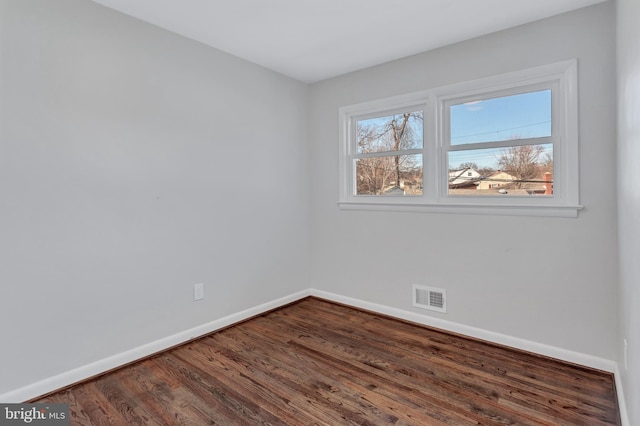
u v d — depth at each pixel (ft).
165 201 8.39
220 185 9.61
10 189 6.12
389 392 6.63
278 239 11.37
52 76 6.56
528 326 8.20
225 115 9.69
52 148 6.59
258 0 7.08
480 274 8.86
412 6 7.29
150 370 7.49
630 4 4.54
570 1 7.08
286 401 6.38
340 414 6.00
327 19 7.87
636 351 4.31
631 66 4.52
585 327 7.48
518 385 6.81
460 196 9.27
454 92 9.12
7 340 6.15
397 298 10.41
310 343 8.79
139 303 7.97
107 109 7.34
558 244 7.75
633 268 4.51
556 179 7.91
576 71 7.37
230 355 8.17
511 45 8.19
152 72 8.08
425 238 9.76
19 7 6.14
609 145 7.06
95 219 7.22
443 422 5.76
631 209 4.67
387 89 10.34
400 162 10.47
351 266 11.44
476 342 8.78
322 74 11.39
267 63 10.44
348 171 11.57
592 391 6.57
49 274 6.61
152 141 8.11
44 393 6.56
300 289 12.25
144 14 7.62
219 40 8.92
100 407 6.21
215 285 9.56
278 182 11.32
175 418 5.90
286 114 11.54
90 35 7.06
